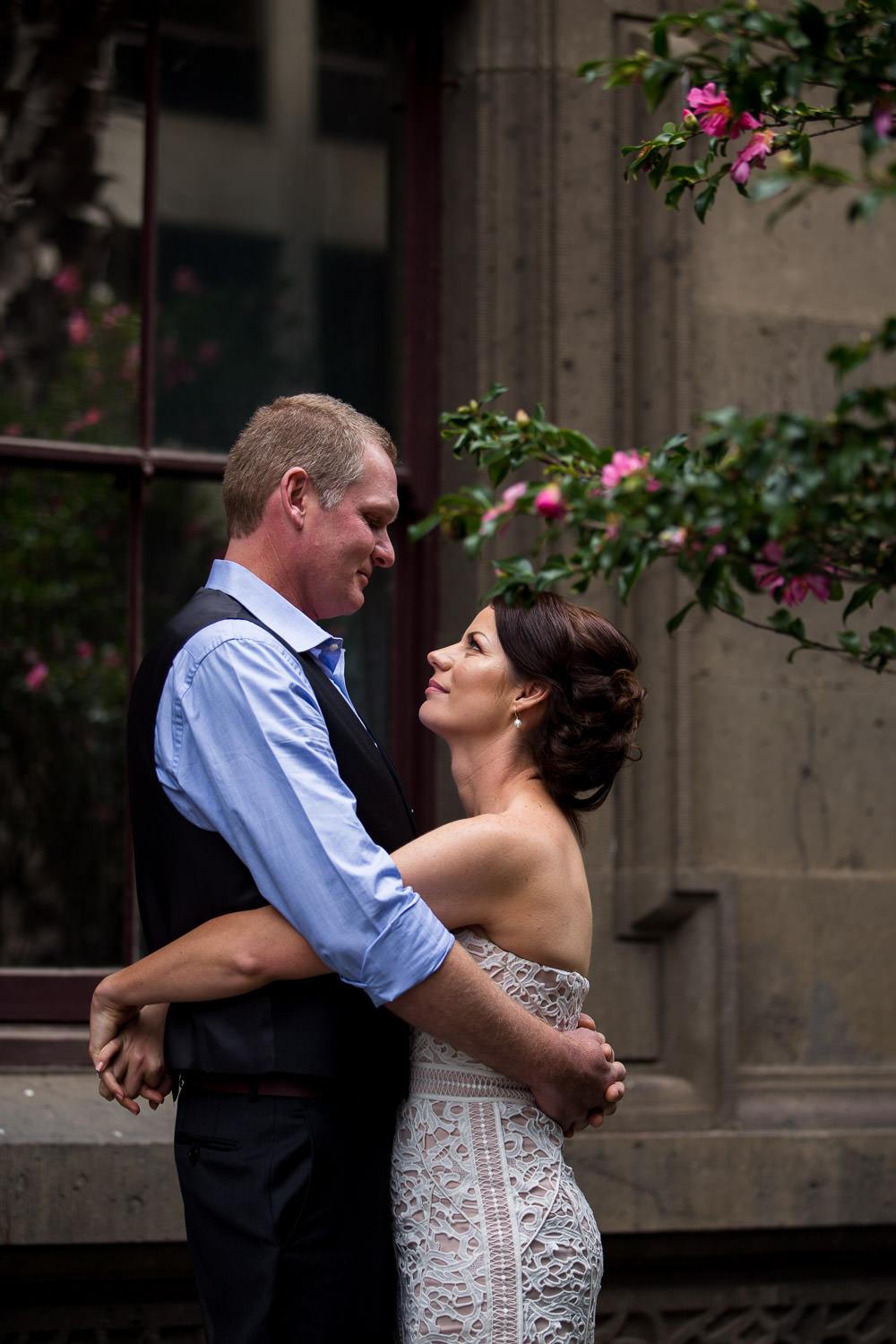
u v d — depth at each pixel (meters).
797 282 4.31
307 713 2.35
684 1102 3.96
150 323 4.07
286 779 2.27
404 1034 2.51
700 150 4.14
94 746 4.00
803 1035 4.12
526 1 4.12
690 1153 3.85
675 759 4.02
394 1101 2.49
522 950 2.46
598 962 3.98
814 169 1.67
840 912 4.19
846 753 4.25
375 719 4.13
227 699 2.32
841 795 4.23
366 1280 2.40
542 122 4.09
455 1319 2.34
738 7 1.90
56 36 4.08
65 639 4.01
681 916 4.01
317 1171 2.33
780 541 1.91
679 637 4.04
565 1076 2.42
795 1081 4.09
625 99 4.15
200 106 4.15
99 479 4.05
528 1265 2.35
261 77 4.20
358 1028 2.40
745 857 4.13
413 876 2.38
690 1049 3.99
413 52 4.25
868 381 4.37
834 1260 4.05
